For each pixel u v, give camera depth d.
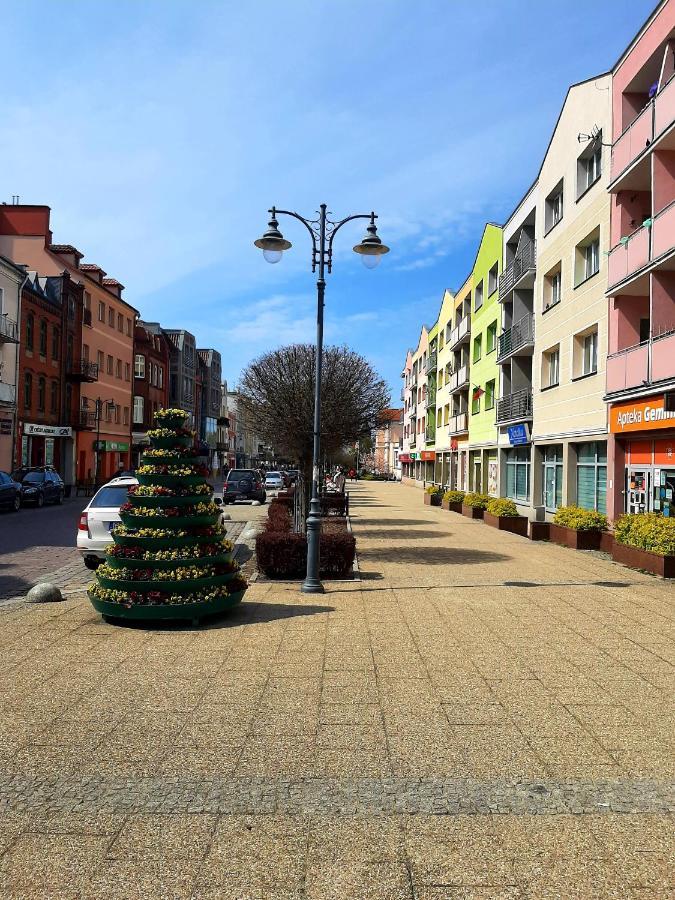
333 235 10.95
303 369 18.47
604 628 7.64
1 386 33.59
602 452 18.19
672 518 12.07
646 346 14.56
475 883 2.94
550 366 23.09
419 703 5.21
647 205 16.66
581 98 19.48
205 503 8.19
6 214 43.22
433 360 52.22
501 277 29.17
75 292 44.53
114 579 7.70
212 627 7.73
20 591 10.70
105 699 5.29
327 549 11.54
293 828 3.38
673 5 14.38
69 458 44.09
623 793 3.77
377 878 2.97
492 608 8.77
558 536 17.42
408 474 75.62
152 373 61.44
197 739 4.52
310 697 5.35
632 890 2.89
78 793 3.76
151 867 3.04
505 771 4.05
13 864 3.07
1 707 5.11
